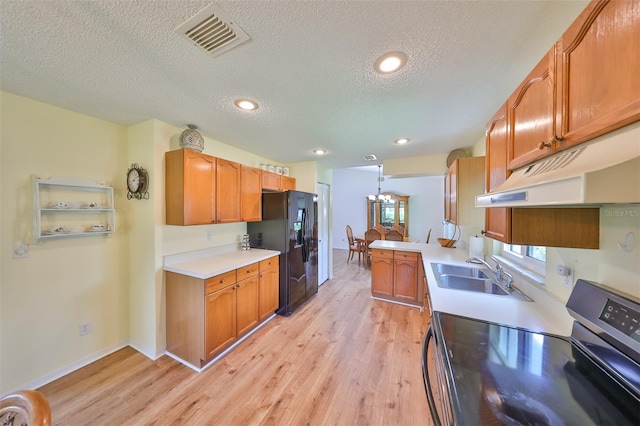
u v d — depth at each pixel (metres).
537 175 0.83
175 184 2.14
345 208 8.23
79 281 1.97
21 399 0.67
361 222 8.04
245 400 1.66
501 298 1.55
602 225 0.97
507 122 1.18
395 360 2.11
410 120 2.12
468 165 2.36
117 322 2.21
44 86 1.54
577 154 0.71
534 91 0.95
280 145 2.93
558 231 1.05
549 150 0.83
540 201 0.68
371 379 1.87
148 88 1.57
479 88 1.57
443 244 3.55
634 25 0.54
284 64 1.31
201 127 2.30
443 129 2.35
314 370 1.98
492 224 1.36
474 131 2.41
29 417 0.63
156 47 1.17
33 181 1.72
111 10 0.94
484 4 0.92
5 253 1.62
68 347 1.91
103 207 2.06
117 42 1.13
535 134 0.95
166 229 2.24
